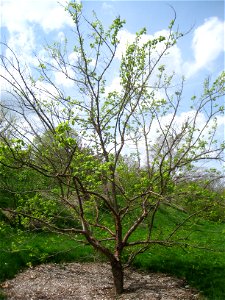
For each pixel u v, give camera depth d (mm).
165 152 11266
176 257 14289
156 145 11789
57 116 10984
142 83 11219
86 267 13516
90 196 10984
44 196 12023
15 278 11992
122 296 10625
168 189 10773
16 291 10930
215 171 10992
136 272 13102
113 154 11078
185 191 10625
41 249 14258
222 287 11422
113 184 11242
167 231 15945
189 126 11016
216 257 14641
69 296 10781
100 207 12664
